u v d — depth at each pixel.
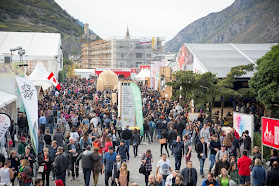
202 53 31.95
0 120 12.82
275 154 11.02
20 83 11.73
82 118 22.34
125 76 80.94
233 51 33.28
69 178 12.70
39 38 66.25
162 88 42.72
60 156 10.70
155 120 20.48
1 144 15.04
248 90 21.06
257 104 26.67
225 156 10.48
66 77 79.75
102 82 58.84
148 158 11.26
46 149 11.06
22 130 18.66
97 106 26.05
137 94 20.08
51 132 21.73
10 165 10.21
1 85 19.47
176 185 8.62
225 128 19.06
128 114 20.47
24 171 9.79
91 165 11.19
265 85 19.00
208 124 15.85
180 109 24.27
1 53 55.25
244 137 14.46
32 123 11.78
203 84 21.41
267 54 19.59
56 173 10.65
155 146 19.09
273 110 18.80
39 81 30.44
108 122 20.06
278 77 18.06
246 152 11.11
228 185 9.12
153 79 54.31
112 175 10.57
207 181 8.76
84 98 32.75
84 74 91.06
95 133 15.95
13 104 19.83
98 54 120.94
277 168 9.88
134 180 12.55
